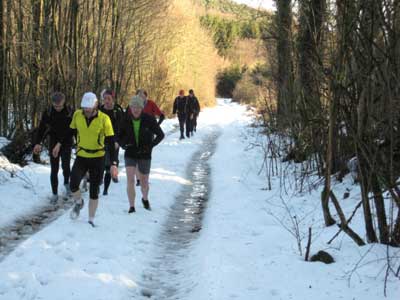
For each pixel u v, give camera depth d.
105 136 6.90
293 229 6.66
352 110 5.34
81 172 6.87
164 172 11.81
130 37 22.14
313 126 8.84
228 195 9.12
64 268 5.21
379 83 5.08
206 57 48.16
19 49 12.37
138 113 7.66
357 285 4.64
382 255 5.04
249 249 5.91
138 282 5.26
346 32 5.15
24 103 12.34
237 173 11.46
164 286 5.24
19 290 4.66
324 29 6.48
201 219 8.01
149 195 9.09
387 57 4.77
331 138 5.89
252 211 7.82
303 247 5.84
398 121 5.04
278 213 7.65
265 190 9.39
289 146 12.06
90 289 4.77
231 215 7.67
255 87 40.31
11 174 9.52
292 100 10.26
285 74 10.86
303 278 4.91
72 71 13.80
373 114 5.25
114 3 17.98
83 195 8.64
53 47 12.93
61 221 6.92
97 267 5.30
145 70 27.36
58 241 6.09
